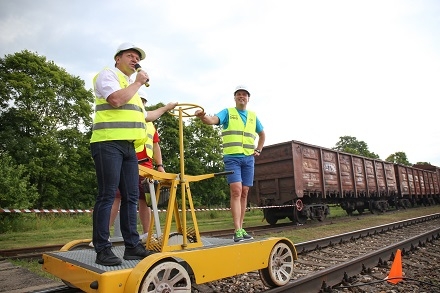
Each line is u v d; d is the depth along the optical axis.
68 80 27.83
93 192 28.31
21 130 25.23
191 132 28.36
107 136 2.86
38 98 25.20
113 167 2.86
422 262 5.76
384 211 20.33
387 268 5.15
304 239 8.97
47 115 26.52
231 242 3.54
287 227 11.62
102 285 2.30
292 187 13.02
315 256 6.26
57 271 3.09
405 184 23.94
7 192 13.51
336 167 15.85
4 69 25.08
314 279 3.98
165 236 3.06
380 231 9.66
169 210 3.16
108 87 2.80
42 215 15.26
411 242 6.75
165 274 2.58
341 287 4.13
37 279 4.64
